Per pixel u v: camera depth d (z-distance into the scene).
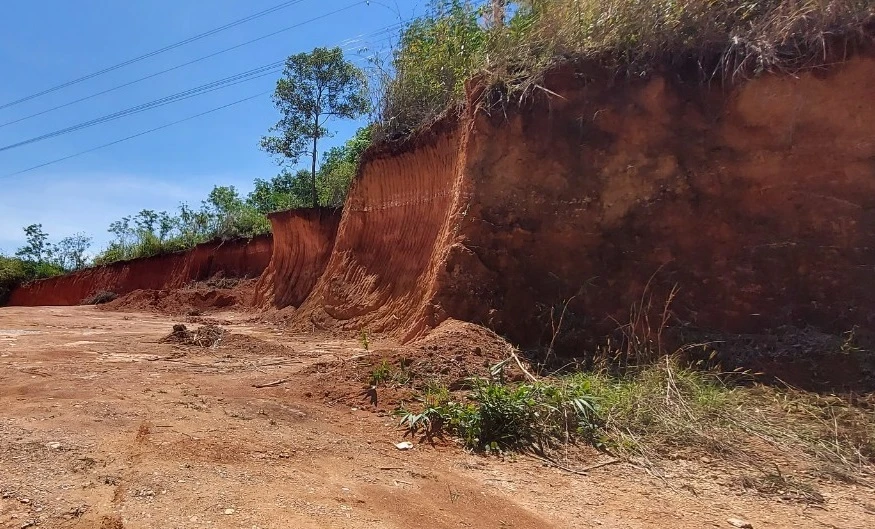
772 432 4.73
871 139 6.68
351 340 10.56
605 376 6.05
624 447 4.59
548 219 8.05
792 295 6.80
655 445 4.64
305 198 26.70
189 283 25.97
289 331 12.64
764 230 7.12
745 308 6.92
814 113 6.89
